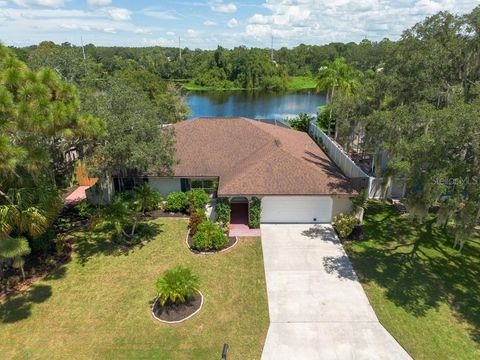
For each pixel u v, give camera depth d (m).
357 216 22.08
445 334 13.74
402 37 20.30
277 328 14.09
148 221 23.20
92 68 26.70
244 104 87.94
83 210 23.97
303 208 22.33
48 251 19.17
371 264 18.36
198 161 25.62
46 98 12.80
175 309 14.96
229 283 16.84
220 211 21.72
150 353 12.94
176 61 131.62
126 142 16.98
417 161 14.46
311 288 16.47
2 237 13.82
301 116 46.25
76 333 13.88
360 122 28.69
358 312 14.93
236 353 12.93
